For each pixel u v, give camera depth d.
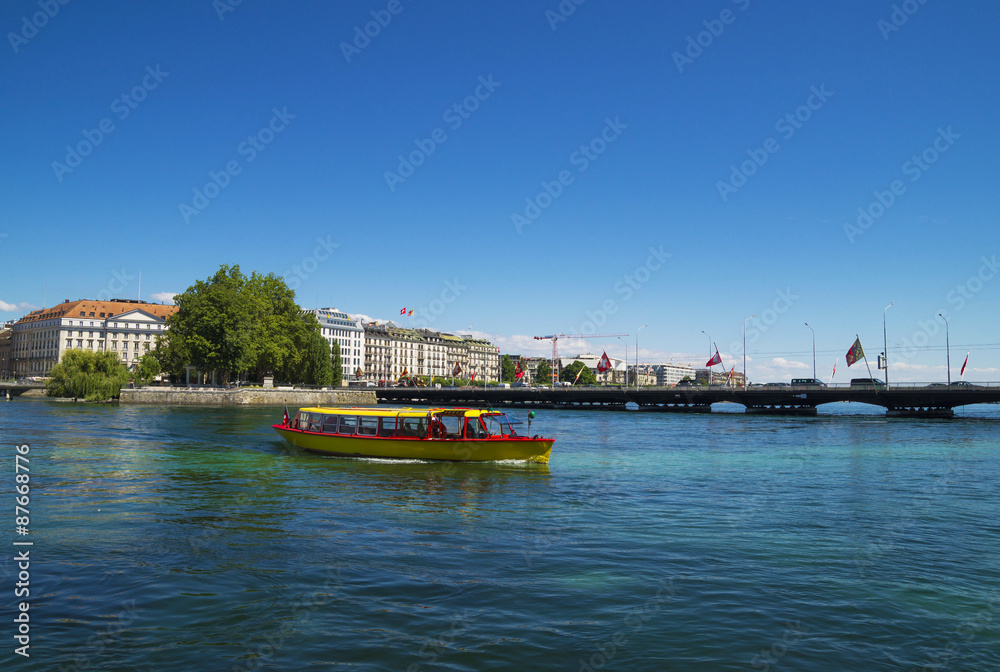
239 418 72.75
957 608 14.02
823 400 99.62
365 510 23.59
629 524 21.62
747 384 115.25
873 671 11.11
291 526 20.86
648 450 45.88
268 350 113.38
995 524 22.05
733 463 38.56
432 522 21.70
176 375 122.06
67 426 57.53
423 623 12.86
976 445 51.38
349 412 39.47
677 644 12.04
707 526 21.41
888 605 14.15
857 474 34.06
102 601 13.85
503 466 35.91
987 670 11.21
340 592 14.55
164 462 35.75
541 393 121.62
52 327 190.38
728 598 14.46
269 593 14.44
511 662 11.23
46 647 11.60
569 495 27.06
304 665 11.02
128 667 10.87
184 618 12.96
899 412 96.56
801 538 19.86
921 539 19.86
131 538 19.09
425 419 37.50
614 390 115.56
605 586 15.16
